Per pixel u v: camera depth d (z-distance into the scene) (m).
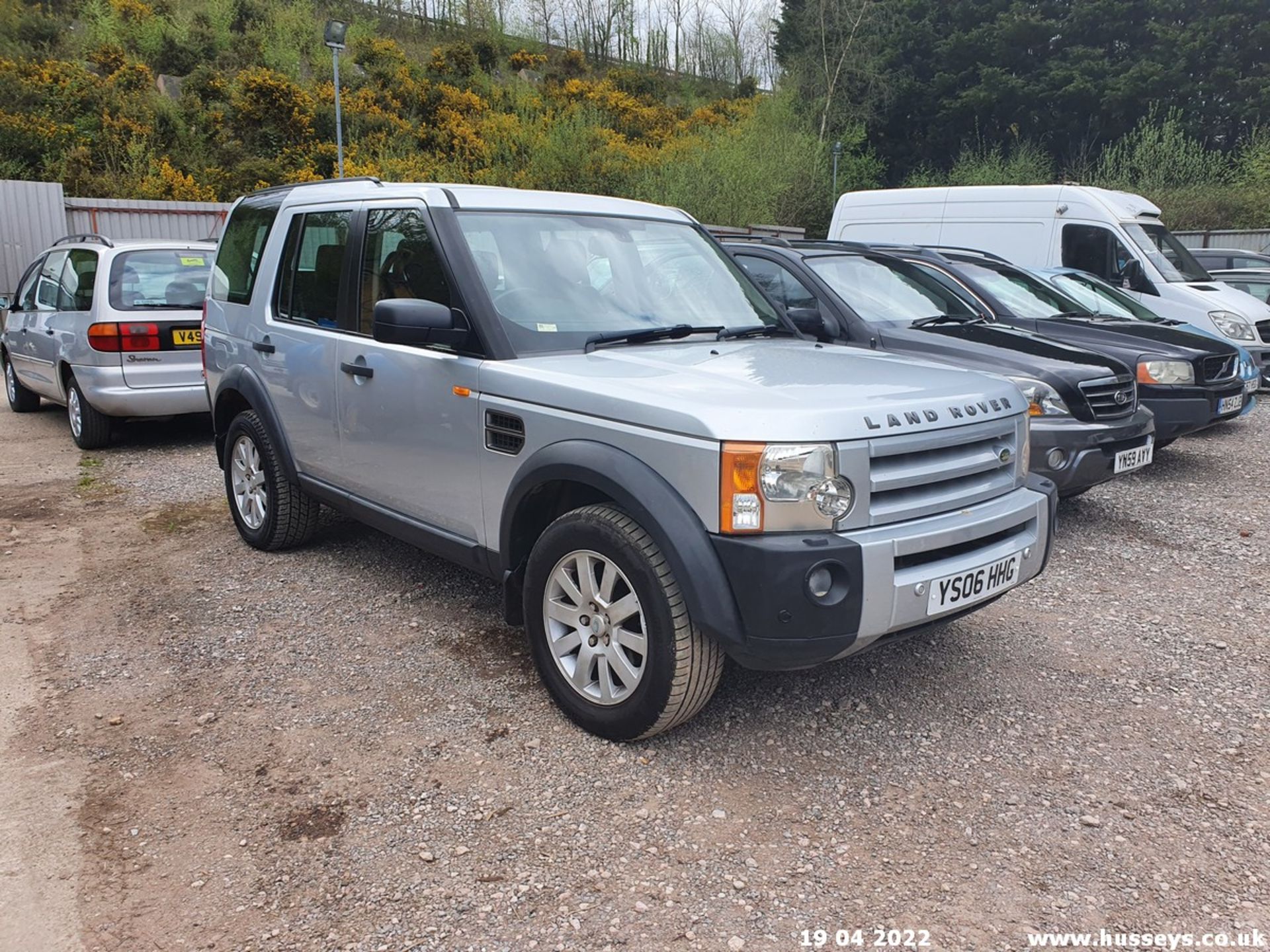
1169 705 3.48
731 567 2.64
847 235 13.31
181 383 7.29
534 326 3.48
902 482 2.82
